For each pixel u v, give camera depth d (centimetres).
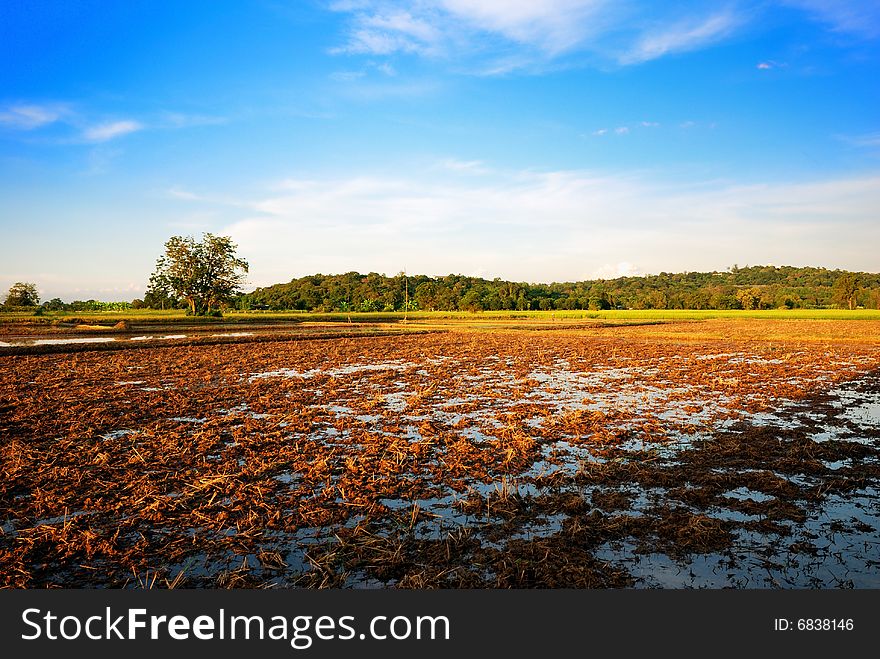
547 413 1237
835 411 1255
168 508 682
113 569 543
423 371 1995
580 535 592
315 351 2727
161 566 548
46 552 577
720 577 520
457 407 1304
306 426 1111
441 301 12675
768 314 8562
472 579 519
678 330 4631
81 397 1405
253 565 550
